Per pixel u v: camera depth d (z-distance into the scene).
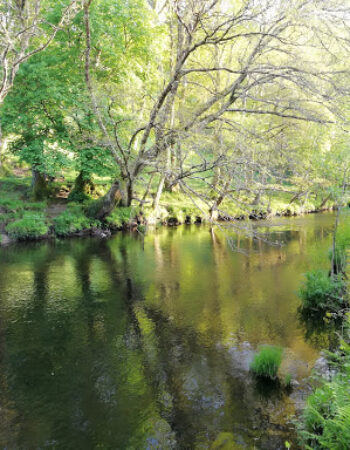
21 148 19.80
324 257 13.05
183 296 10.52
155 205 22.80
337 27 7.87
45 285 11.34
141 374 6.53
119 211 21.44
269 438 4.93
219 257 15.05
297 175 8.97
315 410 4.26
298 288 11.09
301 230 20.45
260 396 5.86
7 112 18.02
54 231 18.70
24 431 5.11
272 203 24.45
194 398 5.84
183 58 8.60
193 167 8.18
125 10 18.45
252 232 8.47
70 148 18.53
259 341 7.77
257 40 9.51
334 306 9.16
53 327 8.45
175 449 4.79
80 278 12.09
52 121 19.53
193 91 14.81
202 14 8.23
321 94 7.68
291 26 8.63
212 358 7.07
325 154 10.57
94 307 9.66
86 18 8.95
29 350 7.39
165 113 9.42
